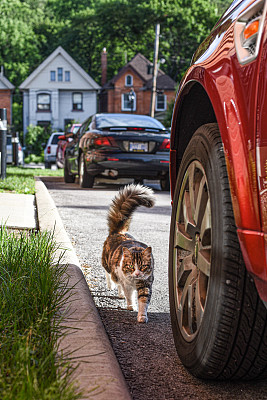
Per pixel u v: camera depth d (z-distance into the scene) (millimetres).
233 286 2395
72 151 14375
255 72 2195
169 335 3480
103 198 10930
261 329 2404
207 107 3195
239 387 2664
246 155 2215
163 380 2738
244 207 2238
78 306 3309
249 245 2217
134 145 12461
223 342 2436
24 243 4391
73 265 4320
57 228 5891
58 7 86562
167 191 13359
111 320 3783
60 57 59656
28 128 55125
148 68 59031
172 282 3166
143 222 7945
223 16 2822
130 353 3127
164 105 58562
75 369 2369
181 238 3053
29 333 2598
